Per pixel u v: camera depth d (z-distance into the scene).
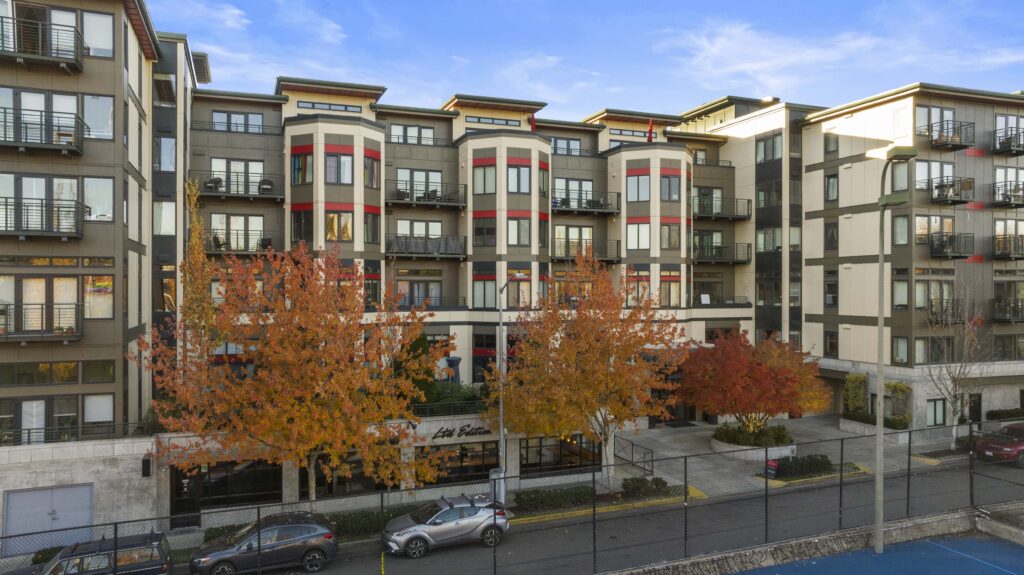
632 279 29.83
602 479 26.42
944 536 20.64
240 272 21.25
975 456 28.77
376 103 37.78
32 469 20.52
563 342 24.80
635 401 26.17
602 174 40.56
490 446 27.27
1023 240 35.09
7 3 21.59
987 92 34.06
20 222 21.66
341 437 19.70
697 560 18.00
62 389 22.12
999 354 34.91
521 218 35.59
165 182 29.81
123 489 21.33
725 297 43.41
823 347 38.03
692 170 40.94
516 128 39.53
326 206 32.81
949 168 34.06
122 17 23.06
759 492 24.86
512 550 19.42
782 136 39.88
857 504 22.94
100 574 16.33
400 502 24.31
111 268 22.84
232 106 35.19
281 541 18.00
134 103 25.39
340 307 21.00
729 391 29.52
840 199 37.16
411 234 36.78
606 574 17.08
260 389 20.23
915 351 32.78
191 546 20.78
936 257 33.31
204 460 20.27
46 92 22.08
